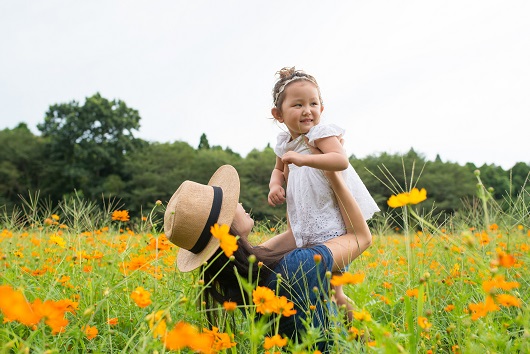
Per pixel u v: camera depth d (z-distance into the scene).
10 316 1.30
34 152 38.53
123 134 41.09
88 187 36.88
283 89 2.71
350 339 1.56
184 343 1.36
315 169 2.57
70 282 2.59
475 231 3.78
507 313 2.22
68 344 1.95
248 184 34.81
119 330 2.26
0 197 31.56
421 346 1.81
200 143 54.19
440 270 2.87
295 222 2.69
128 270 2.69
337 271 2.31
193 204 2.27
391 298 2.13
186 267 2.38
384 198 20.31
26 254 3.68
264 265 2.21
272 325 2.15
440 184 29.08
